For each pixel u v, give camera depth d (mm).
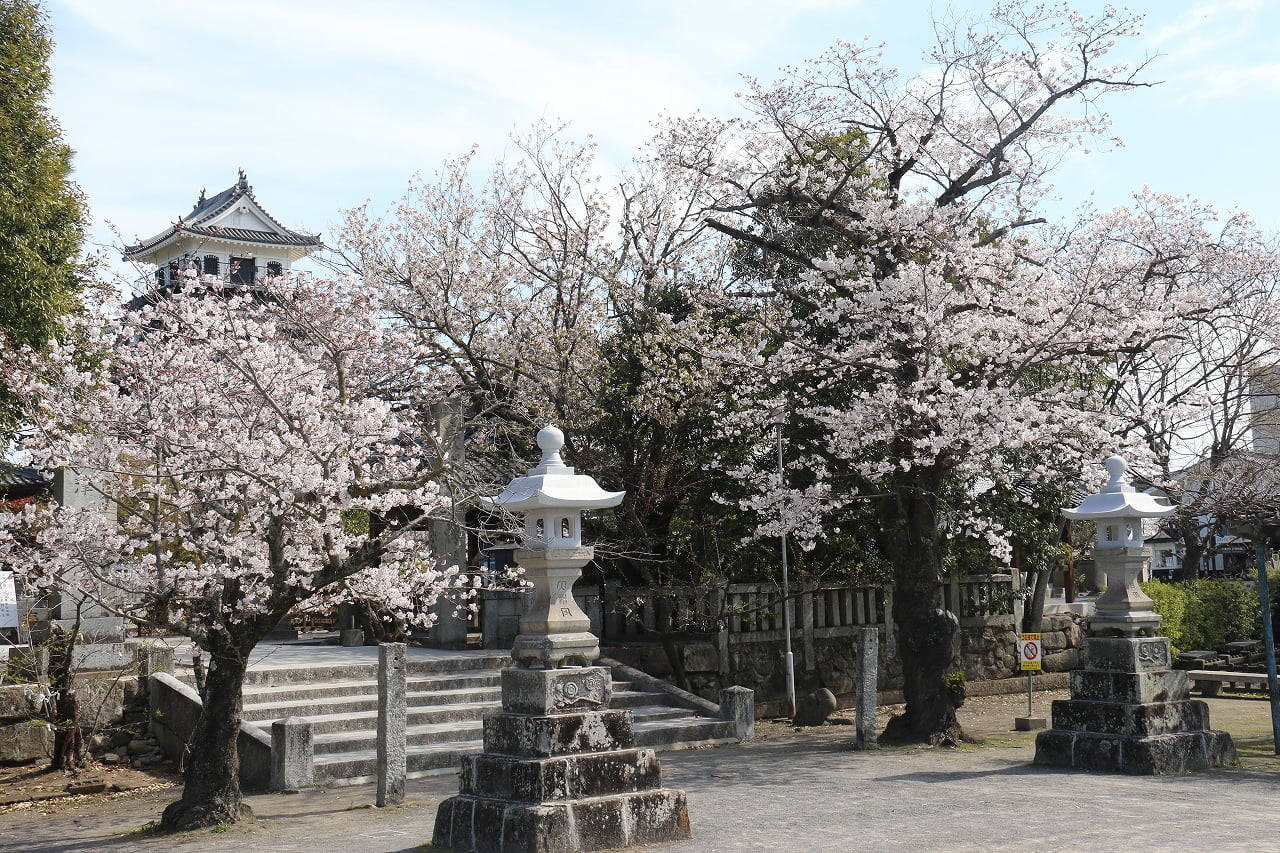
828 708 16344
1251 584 24750
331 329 11516
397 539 10062
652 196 18328
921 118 14789
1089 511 11305
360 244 17719
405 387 15562
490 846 7422
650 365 16328
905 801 9328
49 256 17000
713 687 17000
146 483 10367
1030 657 16203
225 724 9367
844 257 15094
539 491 7797
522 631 8008
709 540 17125
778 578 17828
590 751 7664
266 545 10078
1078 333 13266
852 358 13594
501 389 18219
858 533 17703
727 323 17062
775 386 15516
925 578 13641
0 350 11078
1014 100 14453
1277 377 20016
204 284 11422
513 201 18391
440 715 13484
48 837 9266
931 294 13070
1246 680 18141
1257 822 8156
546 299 18203
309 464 9531
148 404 9555
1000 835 7742
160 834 8969
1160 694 11117
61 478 12734
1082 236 15352
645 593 16672
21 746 12805
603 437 16766
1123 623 11211
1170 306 13781
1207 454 20031
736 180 15750
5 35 17062
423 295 17297
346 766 11555
